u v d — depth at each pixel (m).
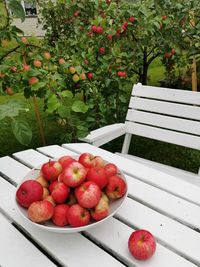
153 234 1.01
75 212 0.91
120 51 2.83
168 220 1.06
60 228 0.92
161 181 1.31
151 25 2.77
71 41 2.84
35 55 2.10
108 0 2.92
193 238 0.99
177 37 3.05
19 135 1.38
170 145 3.25
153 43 3.09
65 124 2.07
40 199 0.98
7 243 0.98
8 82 2.04
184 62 3.45
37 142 3.36
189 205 1.15
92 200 0.92
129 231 1.01
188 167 2.86
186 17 3.02
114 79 2.75
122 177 1.14
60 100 1.89
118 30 2.71
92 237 1.00
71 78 2.30
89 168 1.06
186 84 4.17
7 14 2.14
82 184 0.96
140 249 0.88
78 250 0.94
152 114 2.09
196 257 0.92
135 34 2.90
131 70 3.29
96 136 1.86
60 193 0.96
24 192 0.97
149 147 3.23
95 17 2.82
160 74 5.65
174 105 2.00
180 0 3.08
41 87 1.93
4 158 1.54
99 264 0.89
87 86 2.52
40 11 4.99
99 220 0.96
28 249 0.96
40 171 1.14
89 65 2.59
